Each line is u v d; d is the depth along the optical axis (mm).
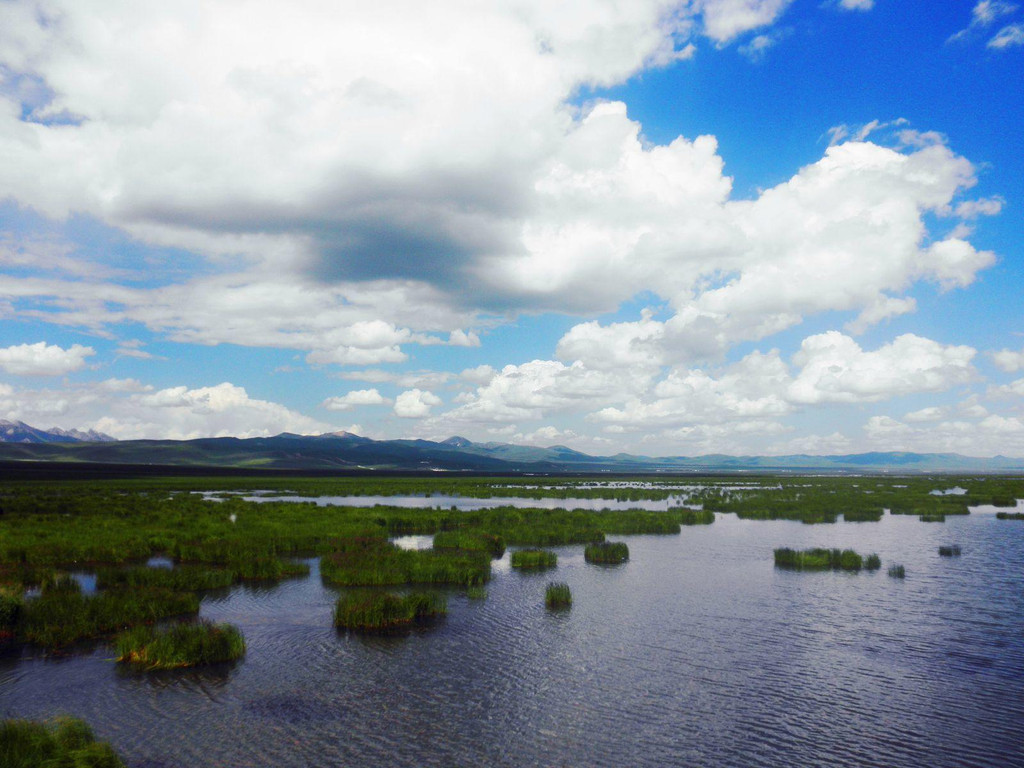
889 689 17125
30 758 11164
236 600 25797
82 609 21297
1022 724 15055
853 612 24797
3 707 14852
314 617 23359
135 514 54188
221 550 34375
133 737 13531
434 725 14477
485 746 13500
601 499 88562
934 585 29609
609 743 13773
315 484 125375
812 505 69562
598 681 17391
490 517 54438
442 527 49938
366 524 48094
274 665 18188
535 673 17922
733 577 31297
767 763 13023
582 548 40750
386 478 180750
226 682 16812
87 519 48750
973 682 17672
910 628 22703
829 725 14883
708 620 23547
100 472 167375
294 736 13742
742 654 19781
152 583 27344
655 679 17625
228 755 12828
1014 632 22312
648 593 27734
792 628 22609
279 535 40688
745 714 15422
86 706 15047
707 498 85625
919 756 13406
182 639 18547
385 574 29203
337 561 31844
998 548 40938
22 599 21578
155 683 16641
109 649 19234
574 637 21266
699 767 12805
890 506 69875
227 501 71812
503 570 32969
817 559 34125
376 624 22109
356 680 17156
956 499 80438
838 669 18609
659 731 14414
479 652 19625
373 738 13734
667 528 49312
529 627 22375
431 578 29688
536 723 14688
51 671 17328
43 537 38625
